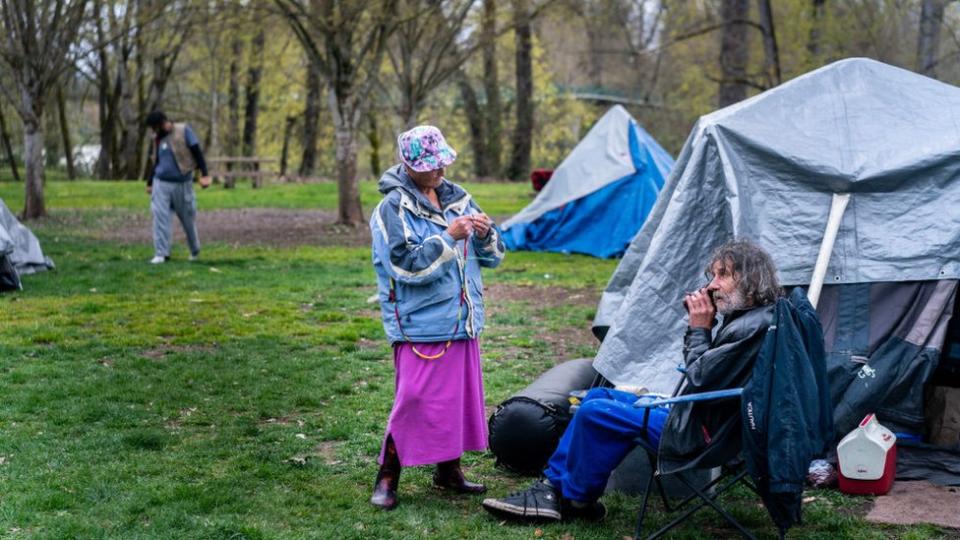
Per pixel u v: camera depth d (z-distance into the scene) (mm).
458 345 5004
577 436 4723
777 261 5832
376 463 5699
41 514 4742
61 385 7168
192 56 40250
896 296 5723
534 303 11047
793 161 5883
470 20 21016
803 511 4941
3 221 12289
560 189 15727
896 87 6176
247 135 40812
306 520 4797
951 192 5758
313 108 39312
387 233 4852
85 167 48688
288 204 25688
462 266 5008
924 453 5551
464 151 43312
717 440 4301
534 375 7805
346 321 9820
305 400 6957
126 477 5324
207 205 25266
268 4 19156
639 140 15391
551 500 4820
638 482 5254
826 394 4277
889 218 5789
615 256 14891
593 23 24609
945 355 5789
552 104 40094
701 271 5918
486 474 5602
